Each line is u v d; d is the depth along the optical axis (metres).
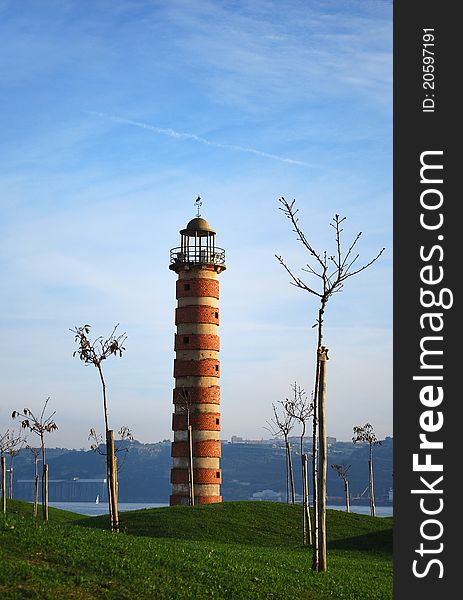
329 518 86.12
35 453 106.44
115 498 58.62
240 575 38.38
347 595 38.72
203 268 119.81
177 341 119.56
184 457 116.00
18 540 35.75
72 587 31.14
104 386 61.12
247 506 86.31
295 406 90.56
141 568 35.47
